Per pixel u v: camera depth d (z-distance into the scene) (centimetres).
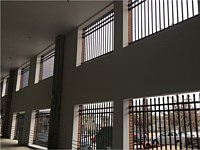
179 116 409
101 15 668
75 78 725
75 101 703
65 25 749
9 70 1469
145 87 454
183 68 384
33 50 1025
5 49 1017
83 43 756
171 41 415
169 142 420
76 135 690
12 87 1451
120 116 508
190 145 407
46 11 660
